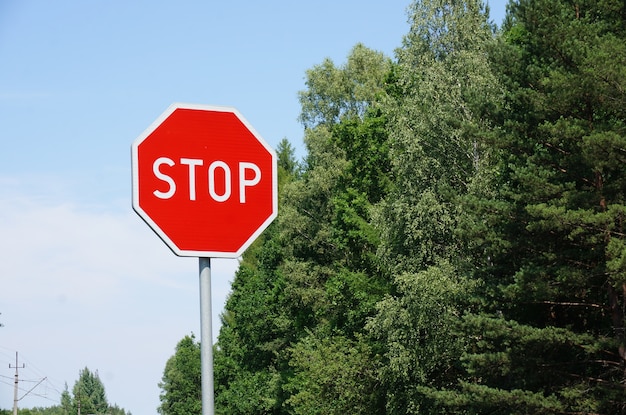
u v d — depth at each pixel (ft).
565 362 82.64
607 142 73.72
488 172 102.68
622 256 70.44
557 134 77.97
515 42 114.11
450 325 88.58
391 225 114.11
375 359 127.24
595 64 75.82
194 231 14.80
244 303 216.54
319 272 173.06
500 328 80.84
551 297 80.48
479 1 117.91
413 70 117.60
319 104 195.11
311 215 178.91
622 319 80.23
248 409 221.25
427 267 109.81
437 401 86.12
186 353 413.59
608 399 75.72
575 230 75.56
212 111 15.02
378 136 148.25
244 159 15.17
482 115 89.92
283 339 205.16
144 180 14.70
